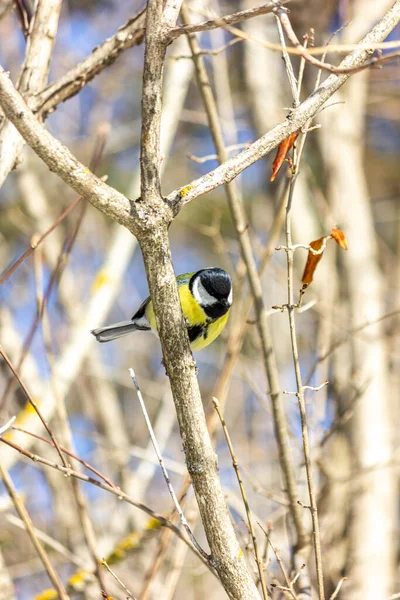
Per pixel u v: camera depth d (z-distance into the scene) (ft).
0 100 13.87
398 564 34.55
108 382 45.65
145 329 30.17
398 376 41.57
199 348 30.40
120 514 35.55
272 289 41.47
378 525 32.58
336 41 40.40
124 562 31.96
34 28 24.39
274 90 44.62
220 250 33.22
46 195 50.03
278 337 42.91
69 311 41.75
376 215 59.72
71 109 51.44
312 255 18.20
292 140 18.45
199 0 32.09
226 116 35.94
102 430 41.27
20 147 22.27
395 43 14.34
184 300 29.01
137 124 53.83
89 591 26.35
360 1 41.24
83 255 48.34
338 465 32.96
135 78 56.44
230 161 16.12
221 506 16.35
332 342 35.94
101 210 15.21
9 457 30.27
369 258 39.91
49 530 37.78
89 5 52.65
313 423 27.50
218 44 36.99
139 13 24.79
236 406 44.09
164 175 58.90
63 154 14.48
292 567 22.52
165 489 44.47
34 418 31.37
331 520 29.58
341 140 41.39
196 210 57.93
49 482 35.37
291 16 42.39
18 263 21.04
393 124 62.39
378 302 38.88
